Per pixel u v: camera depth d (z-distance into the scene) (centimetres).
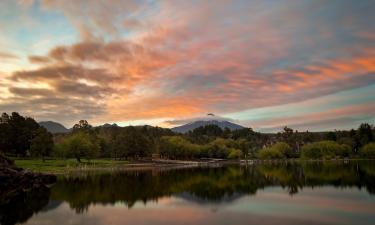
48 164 12762
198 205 4316
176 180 7881
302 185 6312
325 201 4403
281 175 8806
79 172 10962
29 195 5384
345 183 6369
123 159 19588
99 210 4009
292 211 3772
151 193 5550
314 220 3309
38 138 13025
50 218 3569
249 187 6219
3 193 5628
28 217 3622
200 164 17550
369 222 3180
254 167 13475
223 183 7050
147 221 3397
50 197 5141
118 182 7469
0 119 15412
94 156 15412
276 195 5088
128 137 18800
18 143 14500
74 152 14225
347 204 4141
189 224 3234
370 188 5538
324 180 7106
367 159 19000
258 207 4072
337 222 3206
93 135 19500
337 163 14862
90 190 5994
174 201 4675
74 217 3616
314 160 19900
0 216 3678
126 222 3366
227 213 3747
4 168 6412
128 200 4803
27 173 6731
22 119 15388
